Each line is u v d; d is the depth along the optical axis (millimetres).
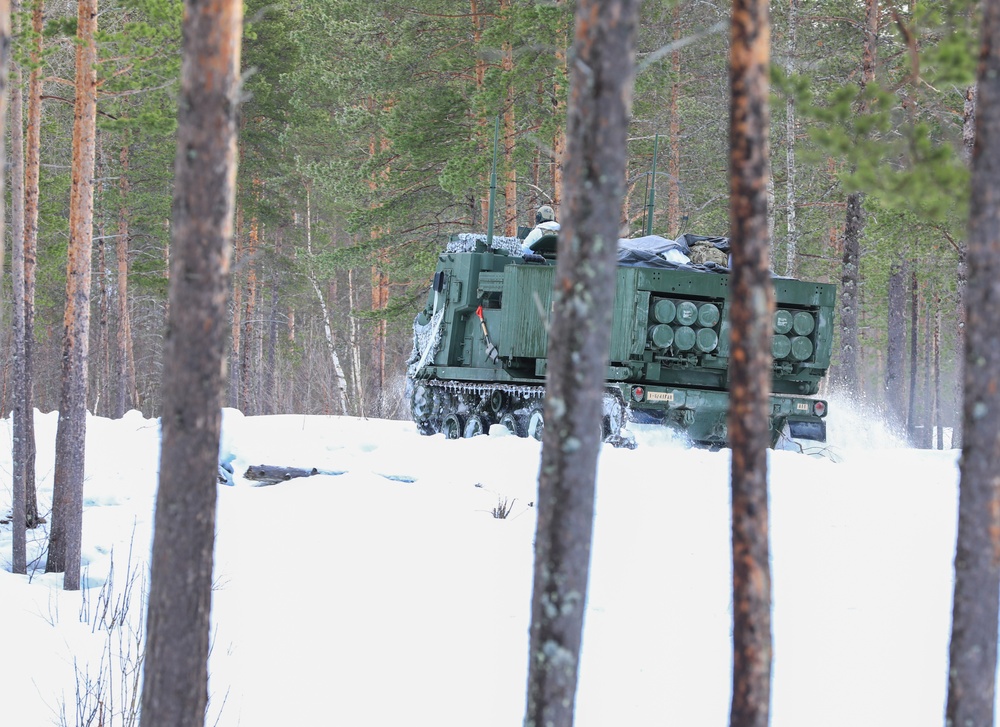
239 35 15359
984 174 13648
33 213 48312
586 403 14227
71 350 36594
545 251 63719
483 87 94750
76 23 39188
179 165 15289
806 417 56062
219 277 15375
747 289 14305
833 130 16859
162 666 15633
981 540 13930
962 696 14023
